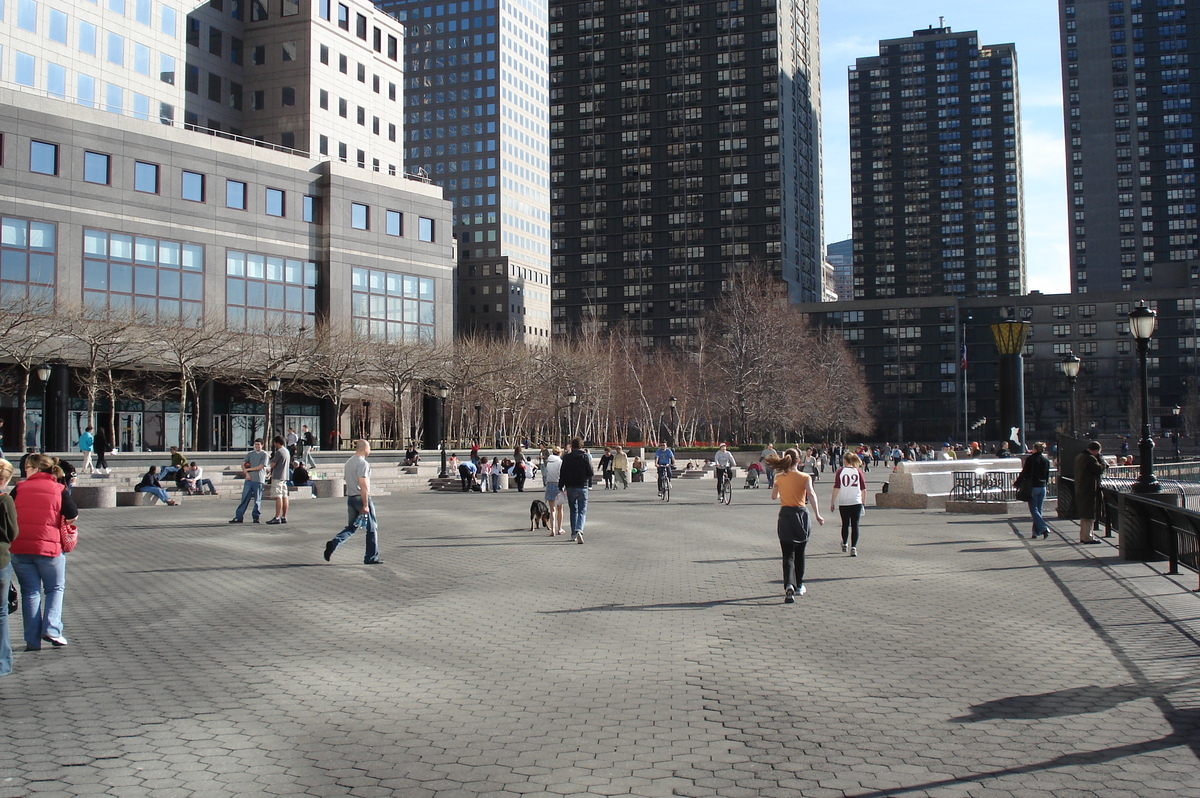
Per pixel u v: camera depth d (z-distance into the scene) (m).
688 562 16.50
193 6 69.44
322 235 67.56
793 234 164.62
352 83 76.75
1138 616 11.20
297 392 66.56
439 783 5.82
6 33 56.72
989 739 6.64
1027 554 17.45
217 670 8.73
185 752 6.42
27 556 9.55
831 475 63.91
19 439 54.34
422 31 180.38
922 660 9.02
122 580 14.37
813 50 184.38
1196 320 147.75
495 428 77.44
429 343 66.38
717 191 159.12
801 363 85.62
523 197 184.00
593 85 165.12
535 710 7.39
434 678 8.41
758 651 9.41
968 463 33.03
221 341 52.84
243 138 69.44
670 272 160.25
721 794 5.63
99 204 55.72
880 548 18.62
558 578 14.52
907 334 156.12
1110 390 149.88
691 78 161.12
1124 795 5.59
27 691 8.00
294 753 6.40
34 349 48.22
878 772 5.98
